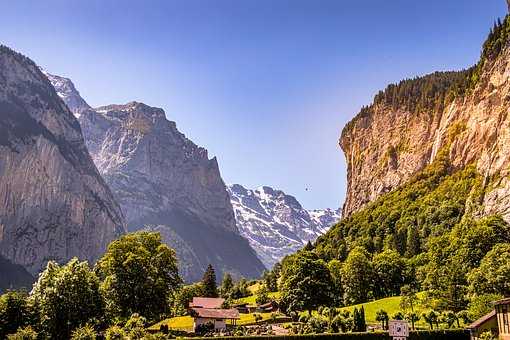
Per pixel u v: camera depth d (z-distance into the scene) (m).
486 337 88.12
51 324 94.12
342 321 111.94
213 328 126.88
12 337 84.50
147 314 117.06
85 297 98.69
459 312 117.94
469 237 161.25
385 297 170.12
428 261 185.00
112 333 92.81
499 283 125.88
